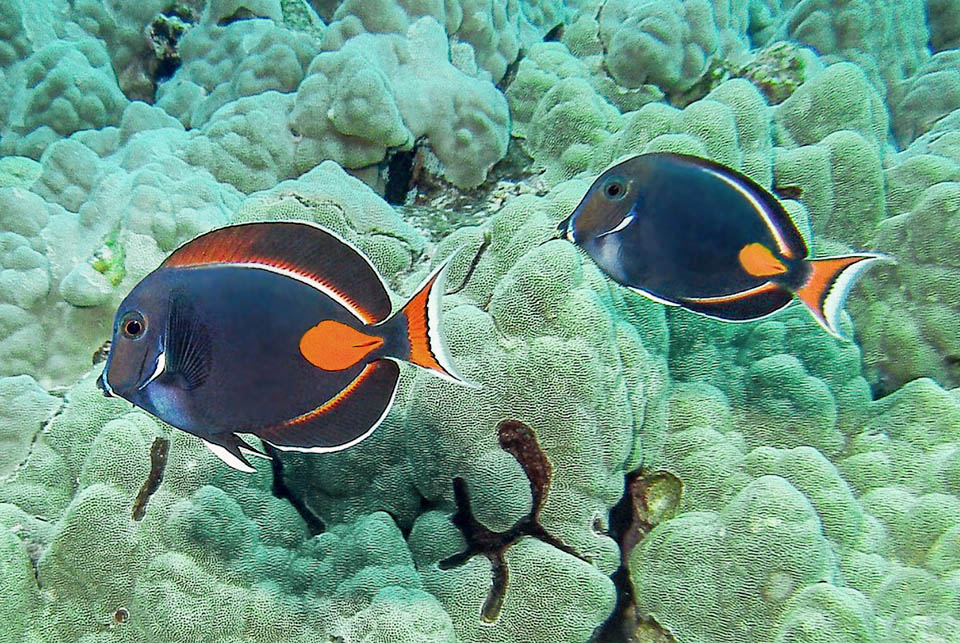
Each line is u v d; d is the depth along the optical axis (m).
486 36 1.31
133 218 0.96
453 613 0.68
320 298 0.46
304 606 0.65
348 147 1.18
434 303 0.44
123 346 0.46
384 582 0.64
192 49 1.57
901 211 1.01
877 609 0.68
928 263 0.93
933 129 1.19
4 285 0.94
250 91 1.38
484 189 1.22
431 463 0.70
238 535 0.67
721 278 0.57
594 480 0.68
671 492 0.78
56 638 0.68
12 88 1.51
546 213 0.78
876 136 1.12
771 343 0.89
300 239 0.45
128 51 1.70
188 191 0.99
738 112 0.94
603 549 0.69
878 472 0.79
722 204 0.56
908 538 0.72
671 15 1.25
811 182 0.95
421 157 1.21
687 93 1.31
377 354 0.45
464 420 0.68
